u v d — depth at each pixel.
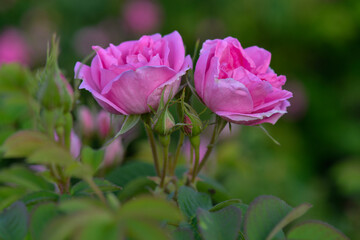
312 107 1.85
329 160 1.86
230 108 0.51
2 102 0.63
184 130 0.52
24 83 0.58
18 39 1.70
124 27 1.97
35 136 0.42
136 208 0.39
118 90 0.50
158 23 1.95
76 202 0.39
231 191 1.06
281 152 1.74
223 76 0.51
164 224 0.44
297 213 0.43
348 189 1.53
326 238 0.43
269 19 1.77
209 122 0.54
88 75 0.51
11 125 0.64
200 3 1.90
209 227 0.43
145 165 0.61
